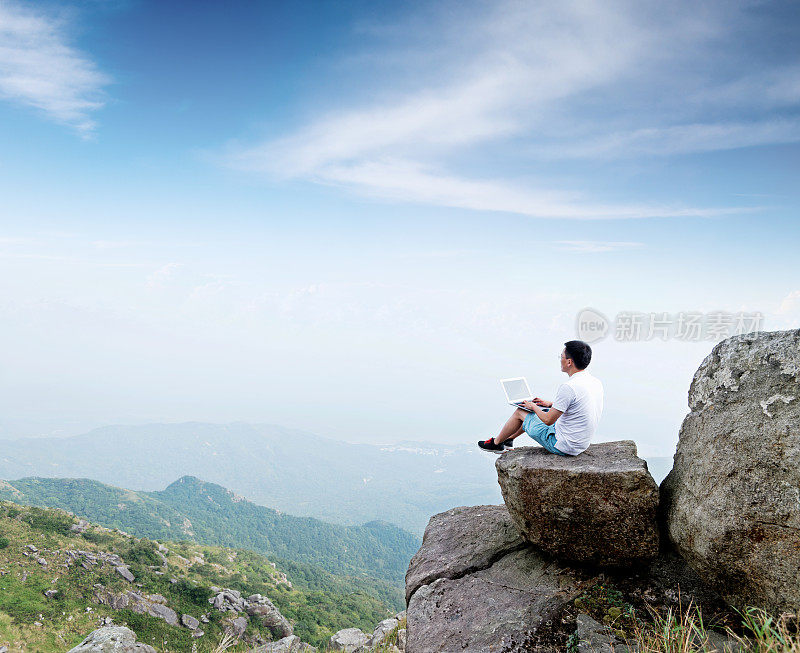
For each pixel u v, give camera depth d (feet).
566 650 13.24
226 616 246.27
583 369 17.92
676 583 15.25
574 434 17.37
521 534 18.47
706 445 14.07
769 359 13.39
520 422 20.75
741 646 11.25
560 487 16.15
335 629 298.15
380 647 31.94
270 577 386.32
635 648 12.73
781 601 11.69
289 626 261.24
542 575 17.19
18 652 186.39
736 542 12.46
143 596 242.37
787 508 11.68
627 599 14.99
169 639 213.87
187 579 278.26
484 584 17.56
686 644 11.60
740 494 12.53
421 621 16.63
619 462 16.35
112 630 26.81
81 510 653.30
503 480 17.81
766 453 12.37
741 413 13.42
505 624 14.85
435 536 22.22
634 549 15.67
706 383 14.96
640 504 15.26
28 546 261.65
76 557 260.83
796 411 12.30
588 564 16.79
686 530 13.92
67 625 211.00
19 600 217.77
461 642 14.74
